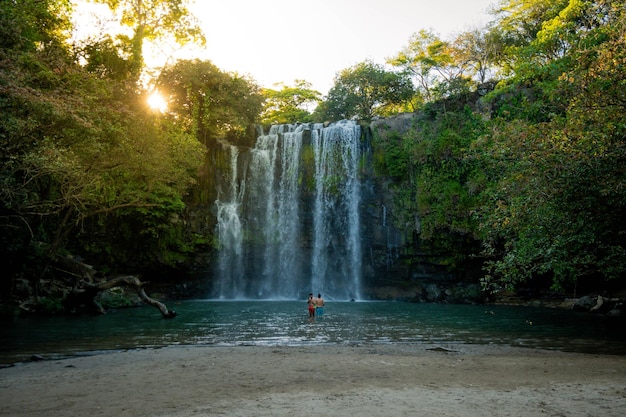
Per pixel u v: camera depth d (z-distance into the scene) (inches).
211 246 1761.8
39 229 1267.2
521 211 669.3
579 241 658.8
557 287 1147.3
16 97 738.2
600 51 645.9
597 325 932.6
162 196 1603.1
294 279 1852.9
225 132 1939.0
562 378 416.8
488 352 596.4
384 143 1819.6
